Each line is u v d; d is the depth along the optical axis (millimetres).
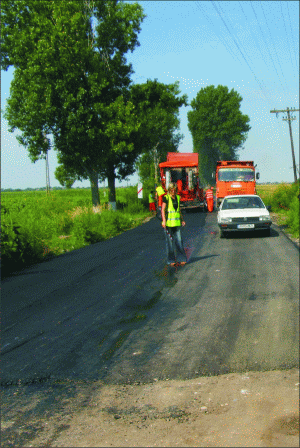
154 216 30812
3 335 6359
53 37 27984
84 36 29734
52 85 28984
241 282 8508
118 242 16875
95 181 32625
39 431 3705
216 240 15227
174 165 30547
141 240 16859
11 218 13477
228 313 6566
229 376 4461
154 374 4656
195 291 8047
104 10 32062
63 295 8531
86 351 5469
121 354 5285
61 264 12500
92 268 11273
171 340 5613
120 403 4098
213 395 4094
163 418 3762
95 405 4098
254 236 15781
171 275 9594
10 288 9625
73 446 3438
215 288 8164
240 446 3229
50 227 16594
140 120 31594
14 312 7574
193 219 25141
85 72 30172
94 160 31328
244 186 28188
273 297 7277
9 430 3750
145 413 3875
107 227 20609
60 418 3902
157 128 60219
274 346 5141
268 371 4504
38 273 11297
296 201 17891
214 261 11000
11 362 5293
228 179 28312
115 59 33062
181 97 35375
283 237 15156
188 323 6234
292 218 17203
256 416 3650
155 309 7074
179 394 4172
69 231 20969
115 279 9625
